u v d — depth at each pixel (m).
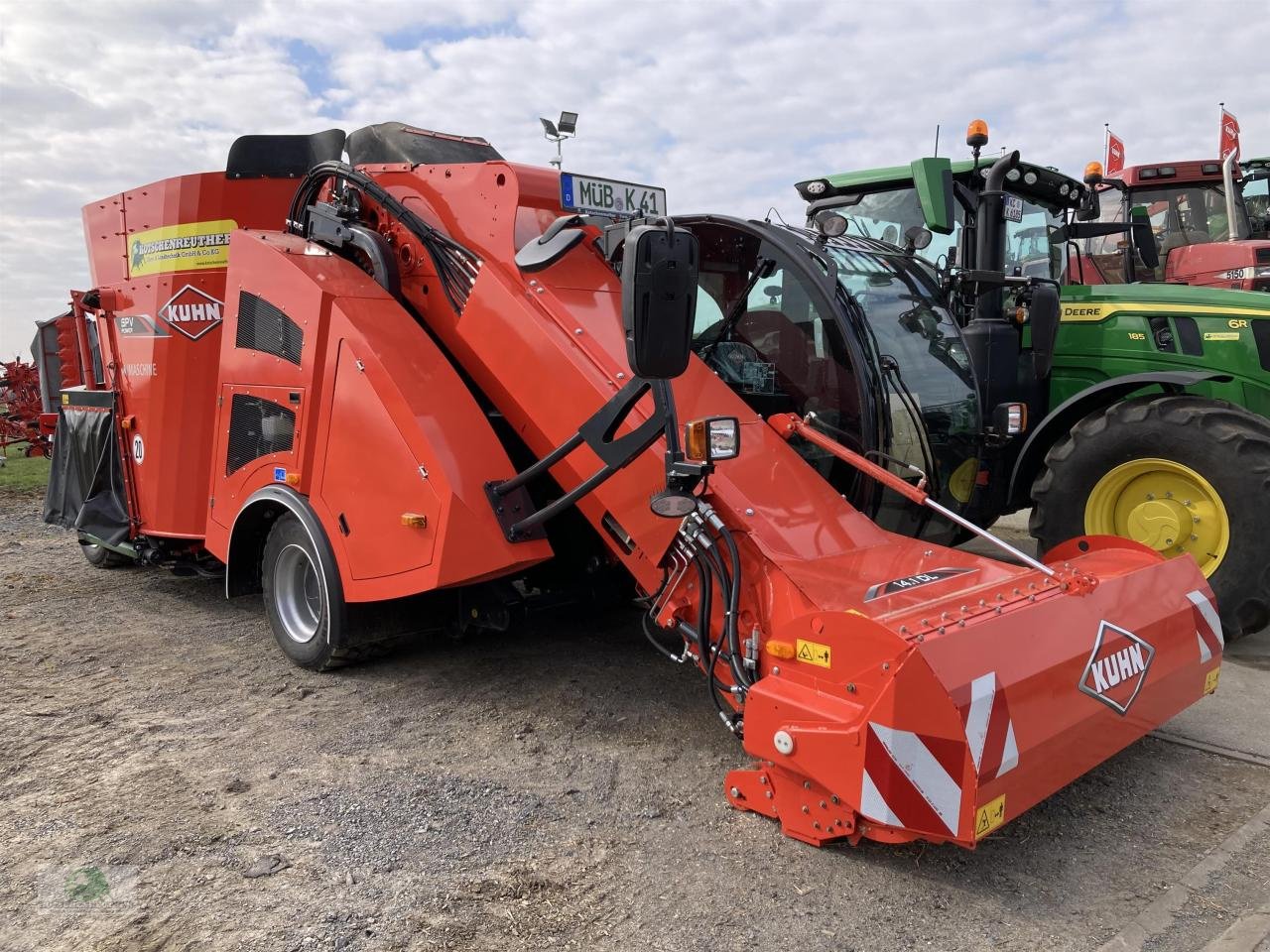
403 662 4.86
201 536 5.75
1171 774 3.48
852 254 4.74
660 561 3.52
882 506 4.23
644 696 4.36
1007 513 5.70
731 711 4.05
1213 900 2.67
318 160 5.64
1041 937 2.52
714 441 3.10
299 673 4.73
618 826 3.14
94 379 6.57
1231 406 4.71
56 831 3.13
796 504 3.58
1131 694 3.09
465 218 4.35
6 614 5.95
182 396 5.68
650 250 2.82
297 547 4.75
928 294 4.98
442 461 3.94
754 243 4.39
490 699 4.34
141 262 5.82
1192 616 3.42
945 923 2.59
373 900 2.71
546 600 4.50
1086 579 3.10
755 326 4.50
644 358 2.87
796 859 2.91
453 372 4.22
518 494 4.02
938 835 2.53
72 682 4.64
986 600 2.93
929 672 2.49
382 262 4.59
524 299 3.98
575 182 4.04
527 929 2.58
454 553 3.94
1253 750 3.67
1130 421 4.88
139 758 3.72
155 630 5.57
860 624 2.67
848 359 4.09
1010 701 2.62
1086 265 7.98
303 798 3.36
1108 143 10.01
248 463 5.01
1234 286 8.79
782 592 3.14
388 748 3.80
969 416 4.96
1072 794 3.33
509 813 3.24
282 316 4.71
